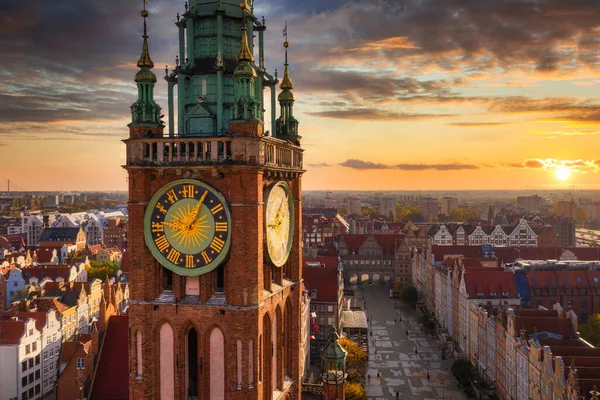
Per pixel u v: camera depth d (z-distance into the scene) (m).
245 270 33.22
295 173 40.22
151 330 34.72
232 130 33.16
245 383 33.38
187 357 35.09
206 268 33.62
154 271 34.75
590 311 145.00
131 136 34.38
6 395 109.50
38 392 116.69
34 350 115.56
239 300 33.28
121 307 165.12
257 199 33.16
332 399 44.34
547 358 87.50
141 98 34.84
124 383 57.75
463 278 144.50
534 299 143.38
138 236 34.50
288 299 40.62
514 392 105.38
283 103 41.81
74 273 185.38
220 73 34.91
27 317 121.12
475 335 133.88
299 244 41.47
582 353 88.62
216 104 35.72
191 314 34.16
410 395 120.50
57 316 130.62
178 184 33.75
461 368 127.25
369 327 175.62
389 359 144.62
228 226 33.12
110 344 59.16
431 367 138.50
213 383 34.28
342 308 169.00
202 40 36.34
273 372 37.53
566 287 145.62
